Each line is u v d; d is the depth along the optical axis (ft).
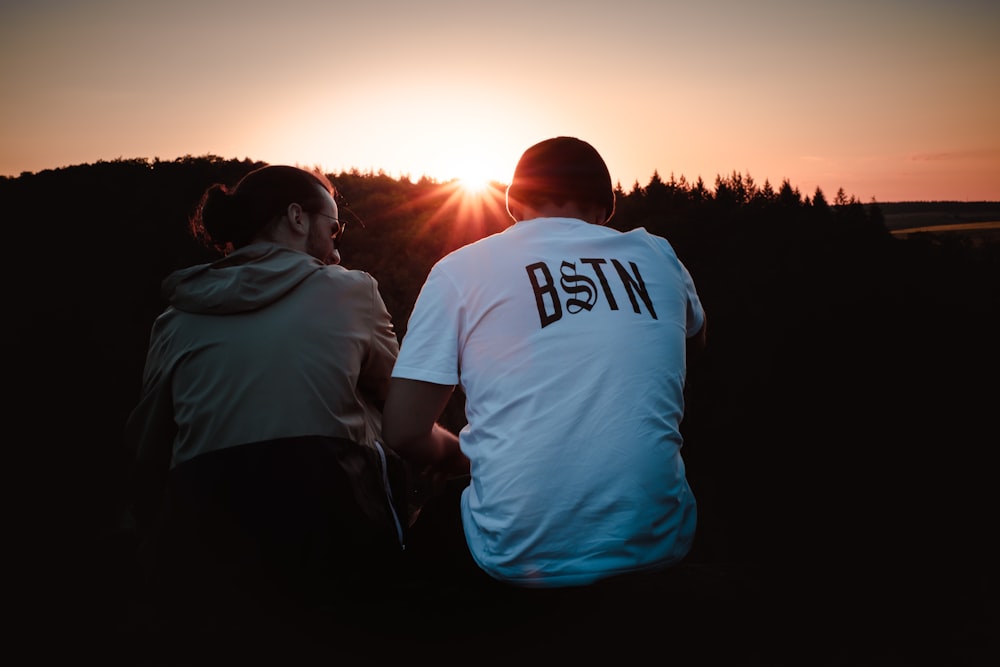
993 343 204.44
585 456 4.01
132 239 157.38
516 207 5.23
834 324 212.64
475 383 4.42
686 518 4.39
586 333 4.27
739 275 243.81
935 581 5.04
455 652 4.11
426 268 163.63
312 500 4.81
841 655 3.98
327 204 6.15
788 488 162.61
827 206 290.15
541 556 4.00
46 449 81.25
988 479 155.12
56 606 5.06
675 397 4.39
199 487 4.85
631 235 4.91
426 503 5.40
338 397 5.23
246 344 5.08
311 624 4.41
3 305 134.41
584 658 4.00
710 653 3.98
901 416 183.62
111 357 127.54
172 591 4.85
